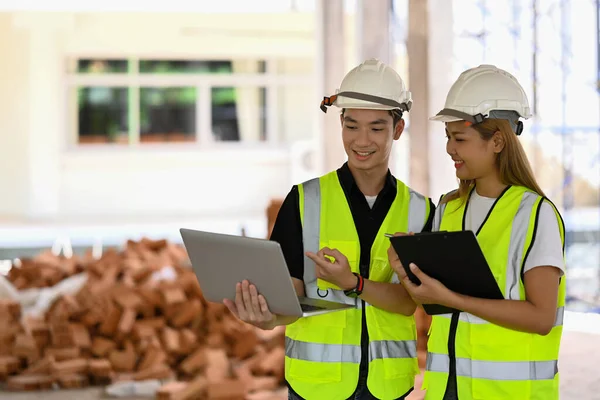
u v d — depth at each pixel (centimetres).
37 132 1439
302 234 266
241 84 1552
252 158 1516
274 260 225
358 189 267
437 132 642
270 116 1561
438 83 644
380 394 257
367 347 261
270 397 479
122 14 1475
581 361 557
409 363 266
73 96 1499
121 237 1220
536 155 696
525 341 232
